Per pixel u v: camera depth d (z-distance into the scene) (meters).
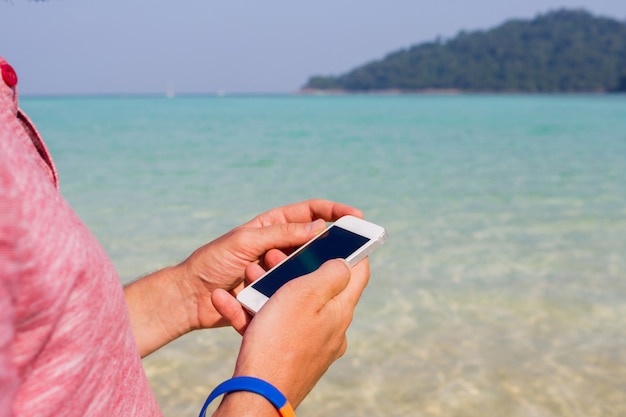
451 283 5.11
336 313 0.96
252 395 0.82
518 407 3.21
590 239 6.61
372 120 37.34
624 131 25.94
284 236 1.42
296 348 0.89
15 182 0.54
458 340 4.00
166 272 1.46
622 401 3.26
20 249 0.53
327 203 1.59
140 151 16.81
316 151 17.19
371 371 3.61
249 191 10.05
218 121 35.31
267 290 1.19
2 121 0.58
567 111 52.03
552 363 3.68
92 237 0.68
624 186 10.59
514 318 4.36
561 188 10.39
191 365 3.71
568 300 4.69
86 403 0.65
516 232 6.96
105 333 0.67
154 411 0.81
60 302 0.58
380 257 5.88
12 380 0.52
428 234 6.86
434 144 19.61
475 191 10.08
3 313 0.51
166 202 8.95
